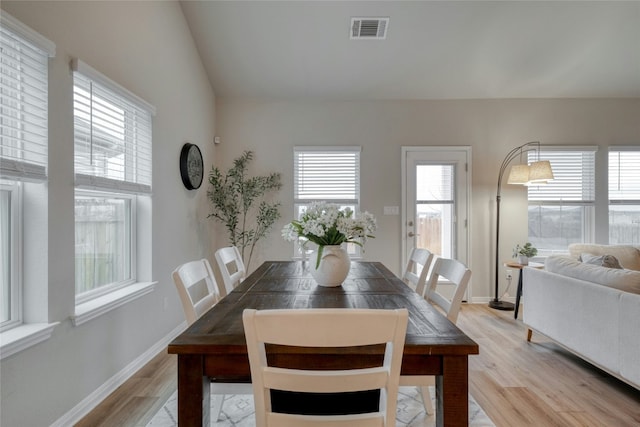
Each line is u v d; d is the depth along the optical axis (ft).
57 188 5.67
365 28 11.04
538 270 9.26
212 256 13.66
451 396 3.30
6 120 5.03
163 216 9.47
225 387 4.78
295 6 10.40
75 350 6.02
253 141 14.11
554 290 8.46
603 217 13.97
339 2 10.25
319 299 4.98
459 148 13.91
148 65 8.68
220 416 6.13
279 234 14.08
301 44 11.67
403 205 13.99
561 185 14.11
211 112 13.55
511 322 11.41
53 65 5.59
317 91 13.71
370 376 2.76
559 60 12.12
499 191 13.75
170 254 9.93
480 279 13.97
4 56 4.87
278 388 2.74
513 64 12.34
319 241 5.80
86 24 6.40
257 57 12.23
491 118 13.93
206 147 13.03
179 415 3.30
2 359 4.63
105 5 6.97
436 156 13.98
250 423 5.91
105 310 6.69
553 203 14.10
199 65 12.18
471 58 12.14
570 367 8.03
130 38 7.89
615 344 6.60
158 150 9.18
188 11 10.69
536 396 6.73
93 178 6.56
